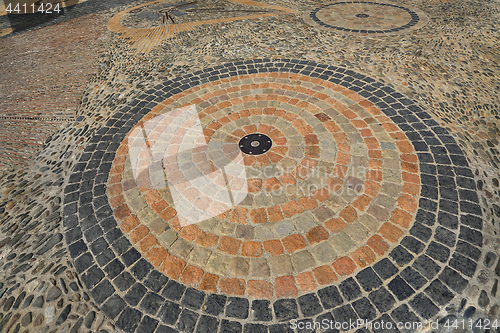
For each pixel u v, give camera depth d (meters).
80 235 3.10
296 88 5.13
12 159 4.31
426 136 4.00
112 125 4.61
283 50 6.51
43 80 6.29
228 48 6.77
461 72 5.39
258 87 5.22
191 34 7.73
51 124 4.96
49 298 2.63
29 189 3.75
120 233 3.08
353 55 6.14
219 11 9.23
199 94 5.16
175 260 2.83
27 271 2.85
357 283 2.58
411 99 4.73
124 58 6.81
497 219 3.01
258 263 2.77
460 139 3.97
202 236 3.01
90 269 2.80
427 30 7.07
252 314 2.44
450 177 3.43
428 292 2.48
